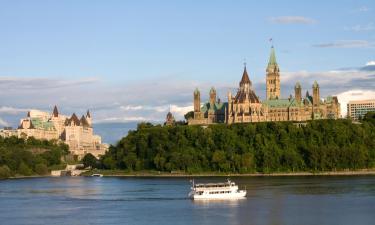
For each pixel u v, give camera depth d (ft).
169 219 645.51
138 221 637.30
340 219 619.26
